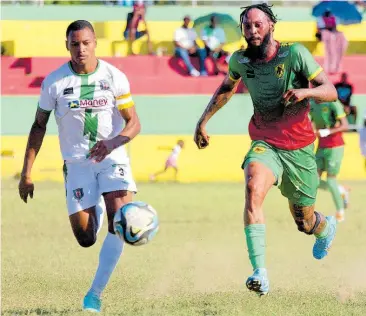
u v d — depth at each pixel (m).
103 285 21.91
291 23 99.31
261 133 22.41
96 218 22.33
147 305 22.50
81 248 36.31
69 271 29.45
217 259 32.78
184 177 82.12
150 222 20.78
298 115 22.09
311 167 22.70
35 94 83.44
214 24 89.88
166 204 56.94
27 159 22.58
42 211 52.50
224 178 82.81
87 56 21.39
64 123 21.98
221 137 82.94
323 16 90.56
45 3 99.12
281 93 21.83
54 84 21.77
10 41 97.62
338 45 89.88
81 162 22.08
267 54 21.66
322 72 21.48
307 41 97.94
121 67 90.75
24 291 25.25
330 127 45.75
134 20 95.06
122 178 22.03
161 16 99.81
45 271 29.41
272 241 38.66
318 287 25.92
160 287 26.14
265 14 21.47
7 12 98.19
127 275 28.47
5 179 78.81
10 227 44.34
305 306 22.08
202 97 84.69
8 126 82.56
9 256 33.53
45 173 80.19
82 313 21.00
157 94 84.50
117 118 22.30
